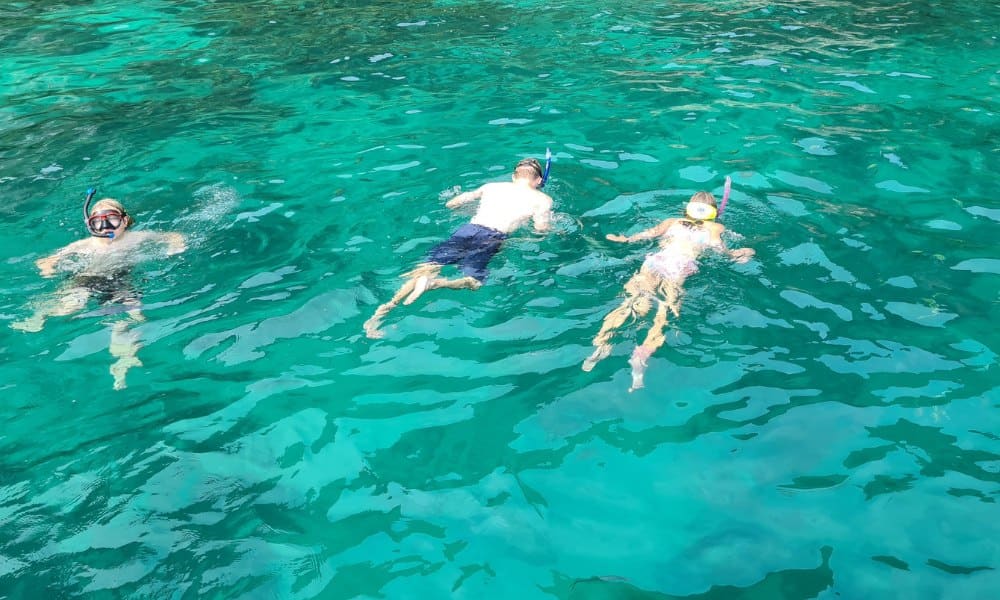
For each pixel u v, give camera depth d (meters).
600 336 4.88
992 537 3.49
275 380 4.61
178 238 6.09
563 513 3.68
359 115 8.73
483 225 6.00
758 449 4.02
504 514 3.68
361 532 3.61
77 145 7.96
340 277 5.58
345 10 12.96
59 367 4.71
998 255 5.72
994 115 8.41
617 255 5.73
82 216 6.46
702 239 5.75
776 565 3.39
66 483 3.88
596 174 7.10
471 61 10.45
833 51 10.59
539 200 6.38
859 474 3.85
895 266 5.61
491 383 4.54
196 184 7.05
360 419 4.30
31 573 3.39
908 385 4.44
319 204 6.66
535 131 8.16
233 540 3.57
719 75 9.74
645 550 3.48
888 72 9.77
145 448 4.11
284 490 3.85
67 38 11.73
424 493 3.81
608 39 11.30
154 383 4.59
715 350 4.74
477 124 8.39
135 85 9.80
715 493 3.77
